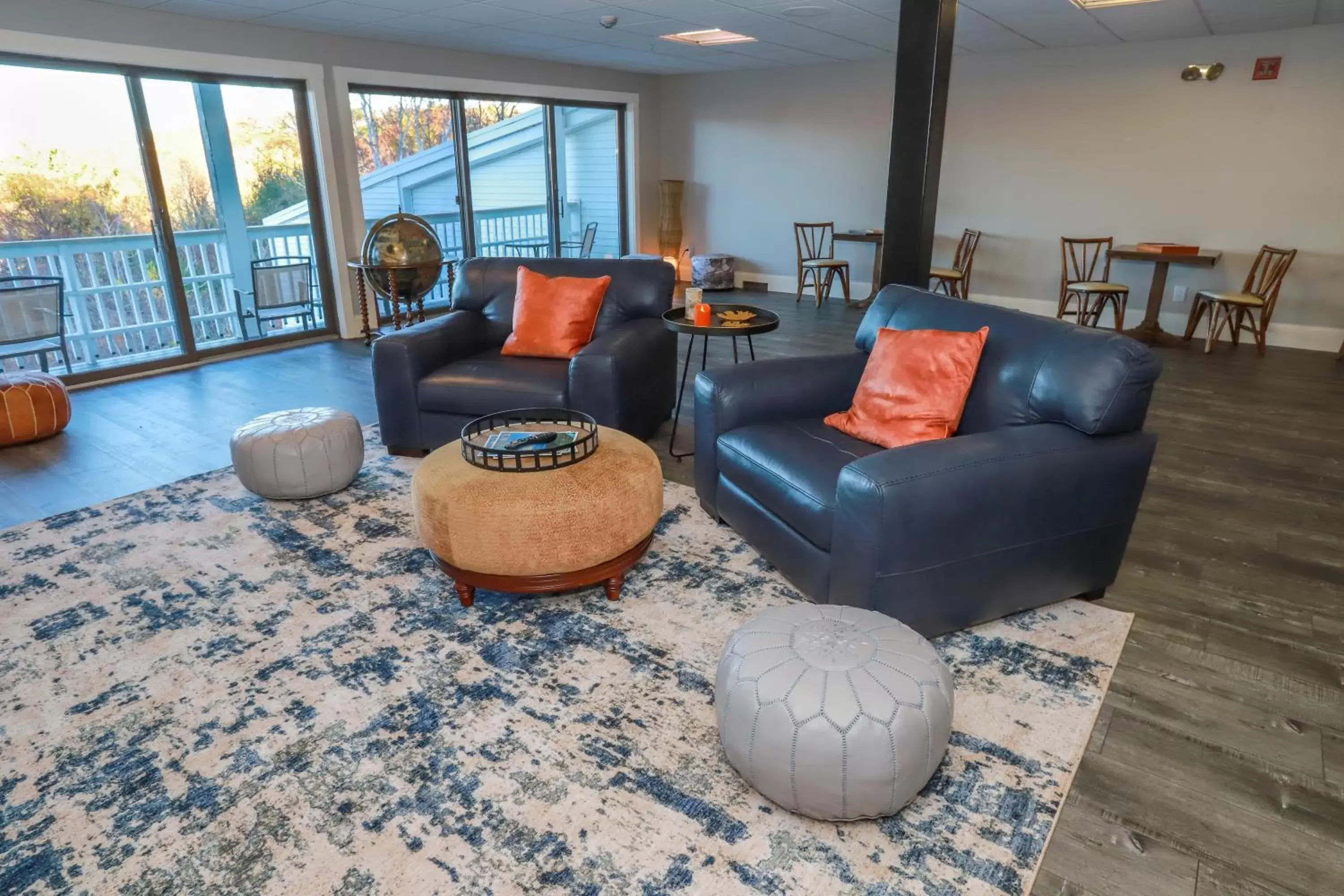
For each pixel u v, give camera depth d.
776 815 1.60
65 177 4.75
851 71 7.48
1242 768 1.74
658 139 8.89
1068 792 1.66
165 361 5.13
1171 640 2.21
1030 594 2.24
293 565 2.62
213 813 1.61
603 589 2.46
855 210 7.84
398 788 1.67
